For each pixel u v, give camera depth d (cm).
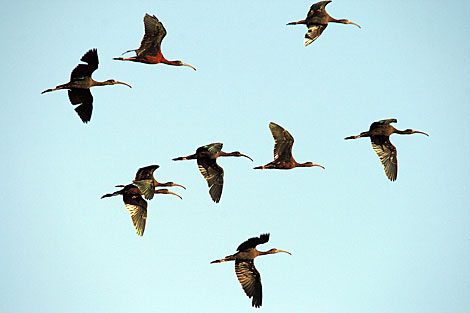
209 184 3850
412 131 4253
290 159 3981
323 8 4031
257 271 3753
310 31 4000
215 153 3875
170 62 3881
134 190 3697
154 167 3638
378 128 4069
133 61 3806
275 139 3978
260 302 3725
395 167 4094
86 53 3728
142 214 3688
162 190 4050
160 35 3800
